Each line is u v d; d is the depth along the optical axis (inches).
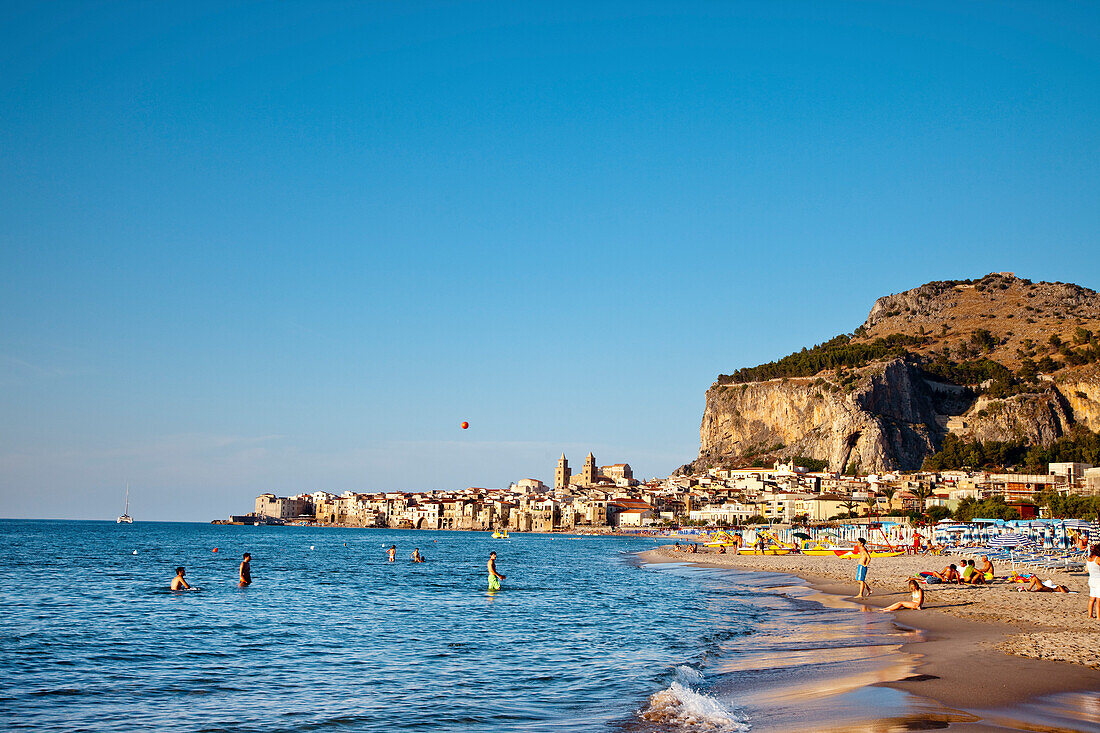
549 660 1216.2
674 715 813.9
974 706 744.3
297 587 2588.6
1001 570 2738.7
